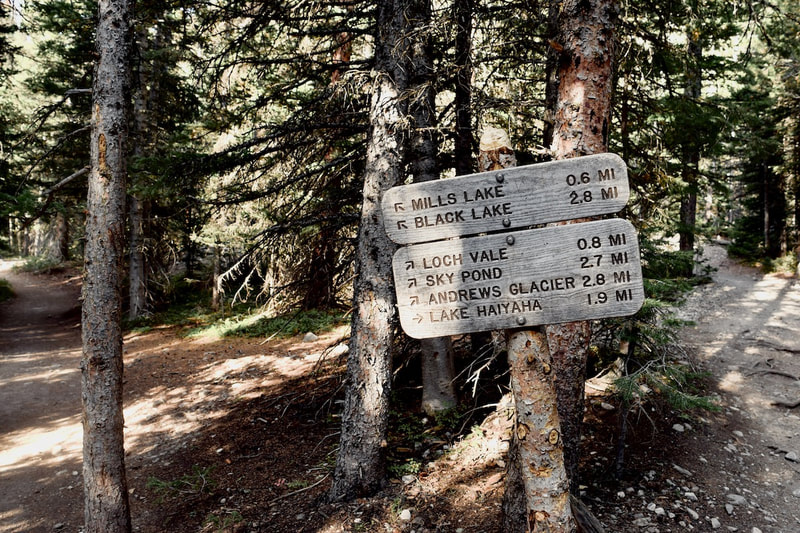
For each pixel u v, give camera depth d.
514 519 4.27
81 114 16.16
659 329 5.94
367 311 5.79
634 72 6.53
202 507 6.31
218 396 10.44
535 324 2.61
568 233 2.55
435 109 7.04
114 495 5.14
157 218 15.98
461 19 6.21
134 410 10.35
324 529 5.24
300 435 8.06
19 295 28.12
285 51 8.09
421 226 2.67
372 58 6.57
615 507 5.32
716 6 6.90
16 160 14.62
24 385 12.93
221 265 19.48
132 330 17.17
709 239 15.32
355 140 8.43
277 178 8.45
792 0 11.45
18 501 7.35
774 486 6.16
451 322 2.66
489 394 8.08
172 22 7.69
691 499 5.58
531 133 7.27
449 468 6.24
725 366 10.09
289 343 13.62
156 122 16.36
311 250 8.52
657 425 7.20
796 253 22.03
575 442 4.28
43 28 11.77
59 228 35.62
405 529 5.10
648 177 6.46
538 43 6.21
